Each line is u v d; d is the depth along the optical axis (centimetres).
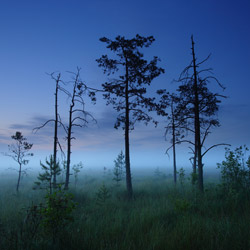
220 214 701
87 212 845
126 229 560
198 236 465
